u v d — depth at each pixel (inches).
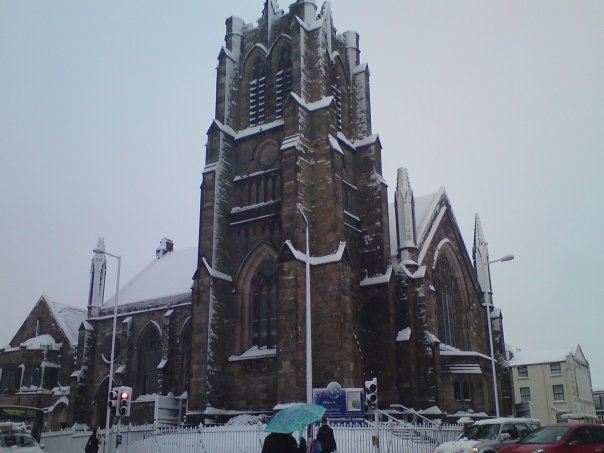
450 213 2544.3
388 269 2113.7
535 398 4192.9
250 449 1547.7
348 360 1825.8
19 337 3331.7
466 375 2116.1
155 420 2309.3
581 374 4367.6
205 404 1925.4
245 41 2449.6
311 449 948.0
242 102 2361.0
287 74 2274.9
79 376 2832.2
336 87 2353.6
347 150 2269.9
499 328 2546.8
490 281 2642.7
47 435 2094.0
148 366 2746.1
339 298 1856.5
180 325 2657.5
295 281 1839.3
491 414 2203.5
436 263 2349.9
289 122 2080.5
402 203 2217.0
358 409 1472.7
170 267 3189.0
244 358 1978.3
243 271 2094.0
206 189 2171.5
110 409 1533.0
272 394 1892.2
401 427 1517.0
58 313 3267.7
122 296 3095.5
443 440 1515.7
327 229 1966.0
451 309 2412.6
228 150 2256.4
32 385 3107.8
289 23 2343.8
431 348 2012.8
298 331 1801.2
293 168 1993.1
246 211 2159.2
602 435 960.3
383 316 2053.4
